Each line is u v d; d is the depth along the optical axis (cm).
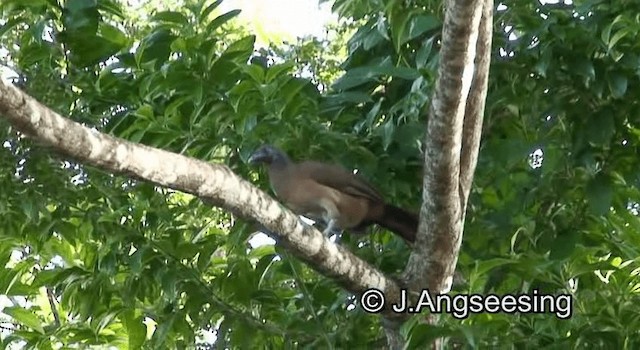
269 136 997
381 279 916
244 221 903
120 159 741
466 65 798
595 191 991
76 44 1005
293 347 1016
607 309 955
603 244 1031
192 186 788
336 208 1002
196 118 977
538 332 948
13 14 1008
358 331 1014
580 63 988
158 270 1002
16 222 1008
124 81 1005
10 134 909
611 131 996
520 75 1027
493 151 1012
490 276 982
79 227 1023
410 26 969
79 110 1002
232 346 1019
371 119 998
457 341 965
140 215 1002
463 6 768
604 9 1000
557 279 962
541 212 1029
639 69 1000
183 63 956
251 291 1023
